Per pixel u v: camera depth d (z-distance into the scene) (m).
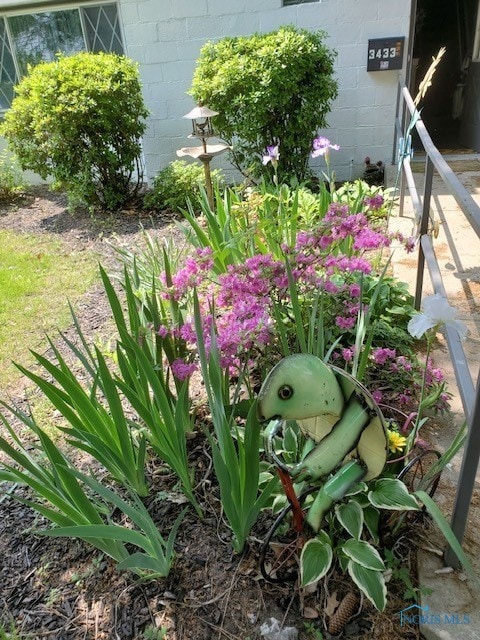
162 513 1.84
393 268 3.46
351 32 5.48
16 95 6.88
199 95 5.15
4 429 2.45
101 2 6.03
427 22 8.55
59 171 5.63
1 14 6.40
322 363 1.32
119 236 5.01
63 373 1.73
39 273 4.26
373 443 1.38
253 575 1.59
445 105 8.83
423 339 2.66
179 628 1.48
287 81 4.77
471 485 1.39
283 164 5.31
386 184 5.28
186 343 2.06
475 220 1.36
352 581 1.53
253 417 1.38
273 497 1.72
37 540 1.84
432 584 1.50
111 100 5.38
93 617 1.54
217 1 5.61
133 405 1.73
